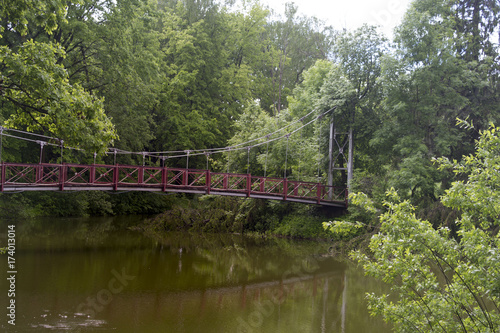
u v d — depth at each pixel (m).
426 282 4.96
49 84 9.81
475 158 5.14
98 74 19.11
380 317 9.33
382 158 20.16
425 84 18.00
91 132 10.86
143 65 19.52
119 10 18.14
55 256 13.73
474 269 4.22
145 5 19.97
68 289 10.16
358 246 16.77
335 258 16.27
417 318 5.11
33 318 8.05
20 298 9.20
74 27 16.44
